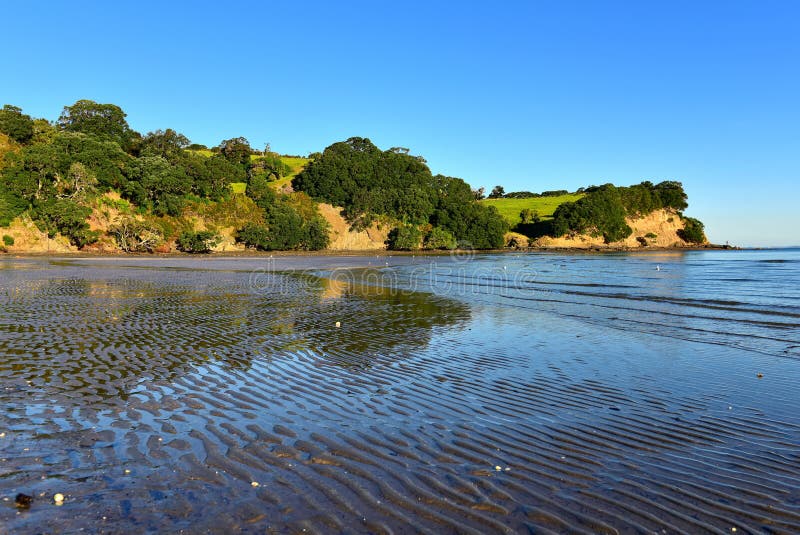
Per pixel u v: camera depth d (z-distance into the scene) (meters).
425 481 5.52
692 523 4.71
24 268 41.38
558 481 5.58
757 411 8.17
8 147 75.06
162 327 15.14
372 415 7.82
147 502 4.91
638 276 41.38
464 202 123.81
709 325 17.28
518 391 9.29
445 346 13.45
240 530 4.43
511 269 51.12
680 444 6.75
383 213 113.06
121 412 7.64
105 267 44.56
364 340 14.11
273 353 12.12
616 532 4.53
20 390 8.62
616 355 12.48
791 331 16.06
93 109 96.12
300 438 6.77
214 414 7.68
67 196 71.19
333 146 128.50
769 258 76.94
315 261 65.12
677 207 141.00
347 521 4.62
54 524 4.46
